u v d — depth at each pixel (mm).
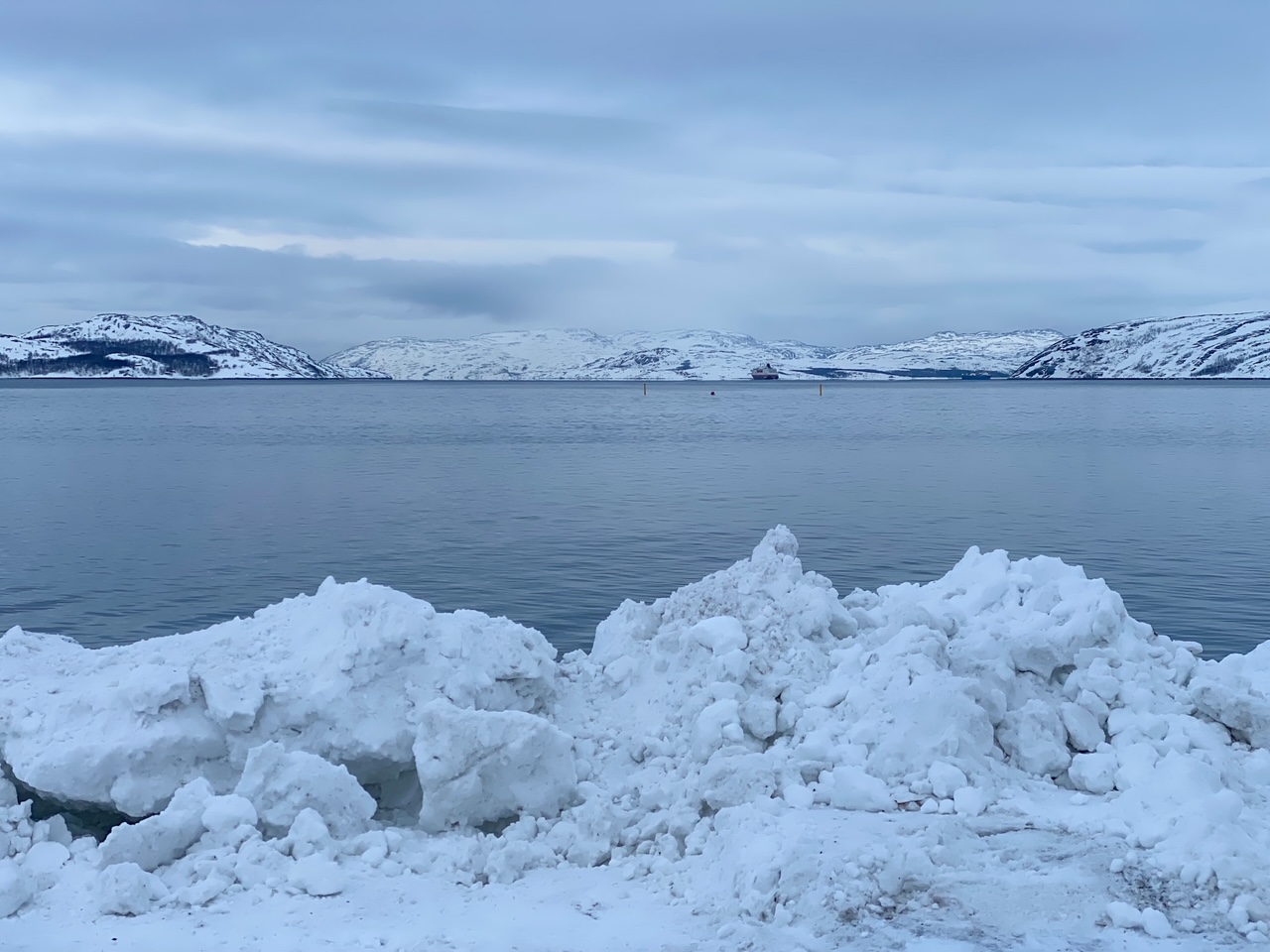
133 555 31875
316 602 12312
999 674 11414
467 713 10258
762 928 7773
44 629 23219
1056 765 10516
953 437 91750
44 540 34750
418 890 8766
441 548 32781
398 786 11266
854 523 38219
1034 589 13844
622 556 31250
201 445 83312
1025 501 44875
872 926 7770
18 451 76562
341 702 10805
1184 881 8180
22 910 8453
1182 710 11281
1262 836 8820
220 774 10453
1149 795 9469
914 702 10758
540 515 40812
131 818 10133
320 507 43531
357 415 145375
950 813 9641
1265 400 189250
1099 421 117688
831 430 104438
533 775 10430
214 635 12109
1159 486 50875
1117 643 12172
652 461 67562
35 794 10445
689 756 10891
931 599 14445
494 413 153750
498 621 12805
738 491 49219
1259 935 7539
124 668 11367
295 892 8617
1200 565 29234
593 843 9688
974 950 7438
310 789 9711
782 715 11211
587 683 12977
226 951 7676
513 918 8242
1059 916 7844
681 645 12695
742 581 13727
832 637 12945
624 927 8070
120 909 8320
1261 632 21969
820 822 9266
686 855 9336
